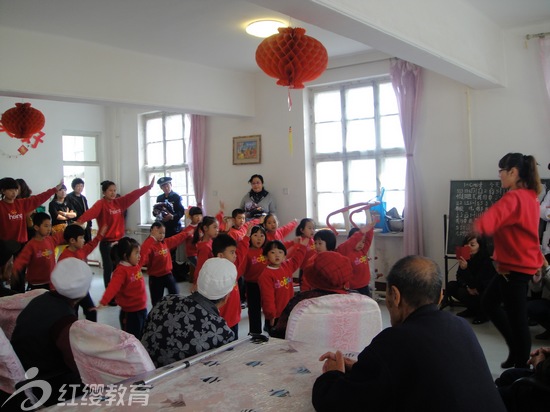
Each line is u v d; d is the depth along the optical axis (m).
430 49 3.41
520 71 4.73
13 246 2.54
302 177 6.26
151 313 1.86
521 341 2.61
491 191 4.81
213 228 3.85
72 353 1.77
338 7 2.56
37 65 4.47
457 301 4.90
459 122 5.11
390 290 1.38
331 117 6.18
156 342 1.75
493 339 3.81
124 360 1.52
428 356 1.16
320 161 6.28
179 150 7.89
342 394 1.15
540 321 3.79
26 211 4.63
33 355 1.89
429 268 1.35
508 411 1.53
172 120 7.95
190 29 4.57
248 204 6.27
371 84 5.83
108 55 4.99
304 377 1.40
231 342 1.73
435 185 5.29
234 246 3.06
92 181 8.70
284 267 3.25
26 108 4.55
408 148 5.34
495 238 2.70
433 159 5.29
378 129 5.80
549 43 4.50
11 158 7.46
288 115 6.35
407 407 1.13
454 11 3.81
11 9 3.93
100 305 3.25
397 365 1.15
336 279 2.06
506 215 2.45
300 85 3.09
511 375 1.78
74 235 3.81
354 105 6.00
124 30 4.53
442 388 1.13
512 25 4.65
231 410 1.20
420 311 1.30
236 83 6.37
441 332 1.22
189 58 5.59
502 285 2.67
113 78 5.03
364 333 1.80
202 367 1.48
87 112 8.40
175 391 1.31
